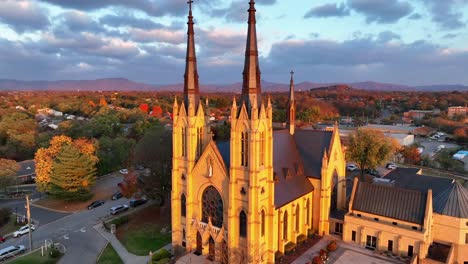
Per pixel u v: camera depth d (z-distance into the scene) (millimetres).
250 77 58312
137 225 92125
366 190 74188
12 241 85188
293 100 83812
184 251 71875
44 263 72188
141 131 180125
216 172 64375
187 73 67125
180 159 70000
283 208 66688
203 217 68938
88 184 113562
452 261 65750
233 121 59625
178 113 69062
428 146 194750
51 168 109812
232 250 62625
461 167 141250
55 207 108188
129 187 101438
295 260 65875
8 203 112875
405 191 70438
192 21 66000
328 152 77375
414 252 65500
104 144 145875
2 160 122688
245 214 60875
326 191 75750
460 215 67250
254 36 58344
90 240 83812
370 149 118062
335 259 66188
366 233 71500
